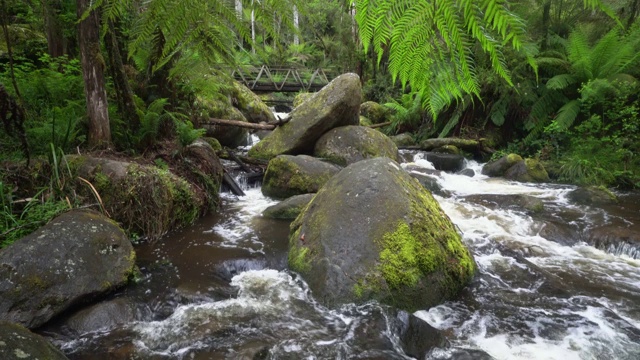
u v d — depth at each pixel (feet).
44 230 13.17
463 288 14.06
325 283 13.07
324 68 65.21
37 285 11.78
